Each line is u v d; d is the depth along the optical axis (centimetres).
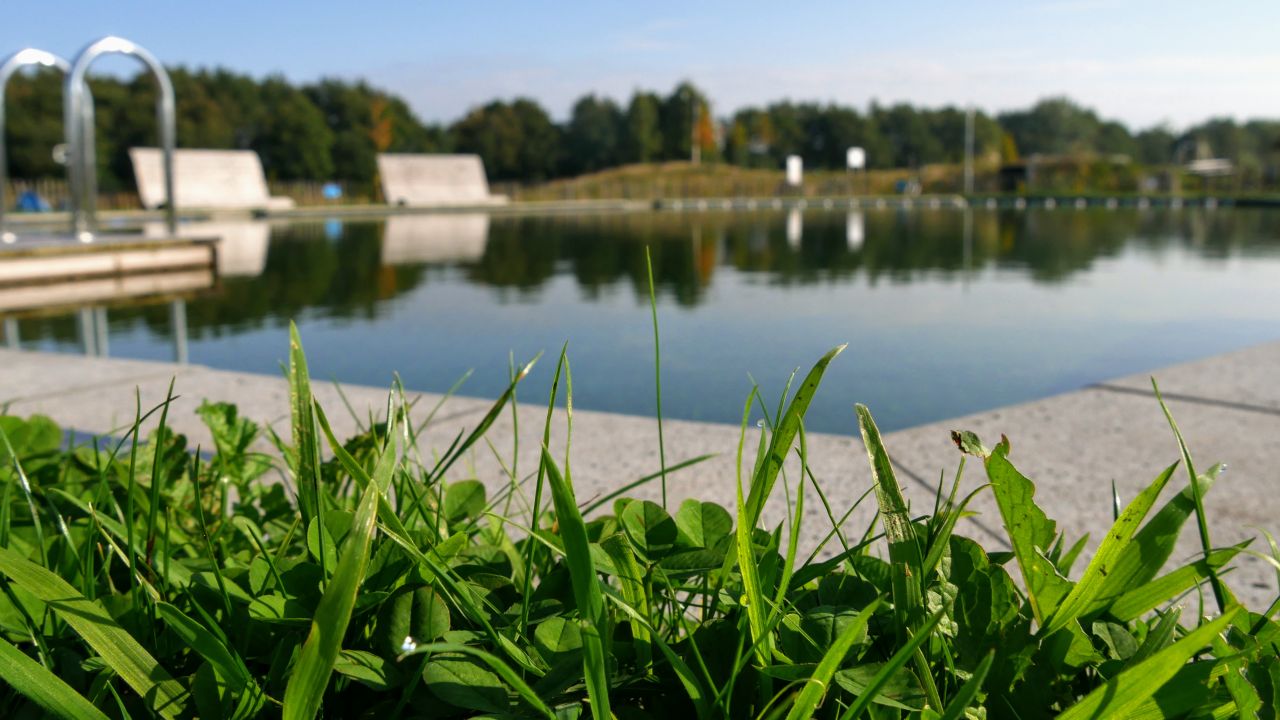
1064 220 1747
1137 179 3428
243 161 2283
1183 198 2800
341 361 339
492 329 420
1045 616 45
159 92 509
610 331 411
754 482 46
